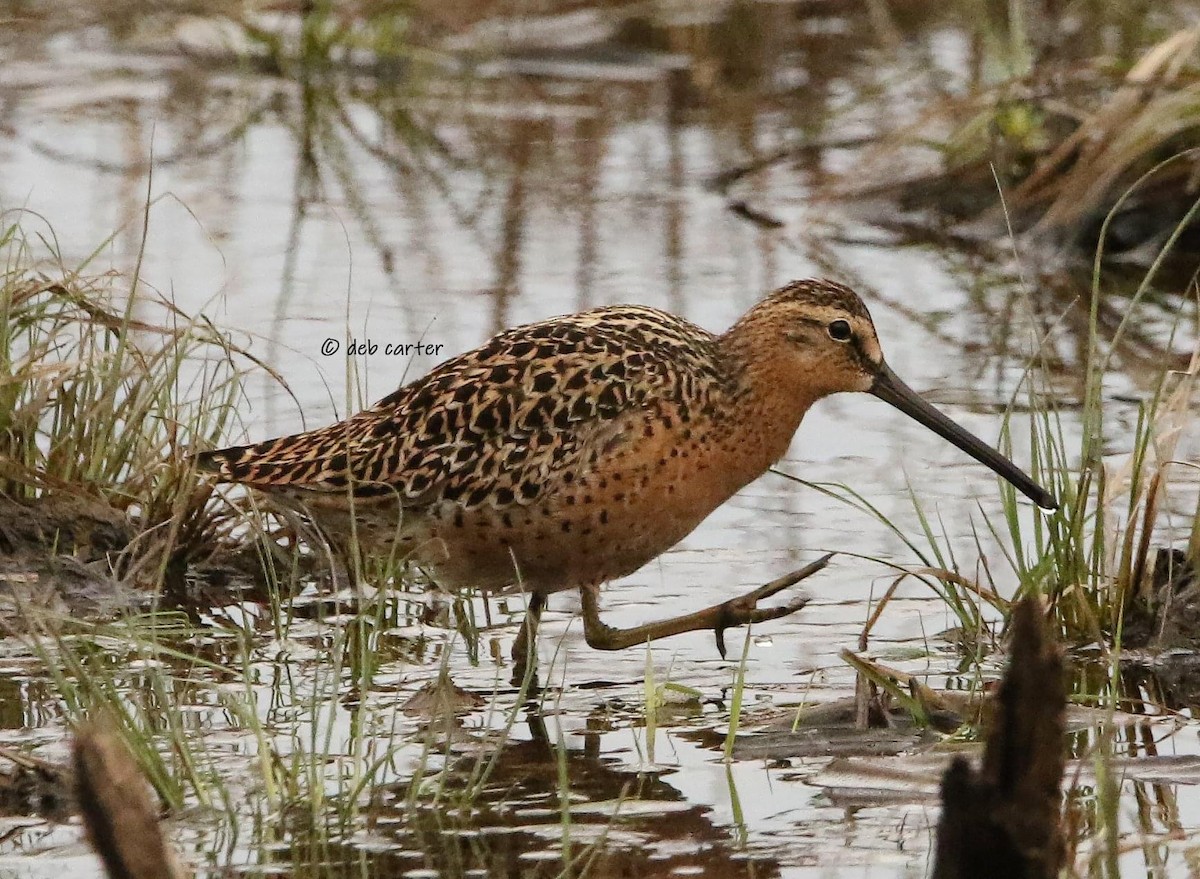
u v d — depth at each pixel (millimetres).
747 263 17984
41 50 24391
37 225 17766
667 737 9758
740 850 8312
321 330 15562
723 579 12133
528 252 18078
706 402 10977
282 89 23438
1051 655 6773
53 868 8031
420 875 8055
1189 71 18109
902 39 24344
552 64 24484
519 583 10742
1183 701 10164
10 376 11984
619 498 10734
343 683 10383
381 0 24344
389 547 10898
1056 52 20109
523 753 9531
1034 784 6840
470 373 10828
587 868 8047
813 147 20781
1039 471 11914
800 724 9828
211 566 12055
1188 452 13414
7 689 10055
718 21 24953
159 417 12172
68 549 11828
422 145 21641
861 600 11781
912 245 18953
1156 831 8414
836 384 11484
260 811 8648
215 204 19109
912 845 8352
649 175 20734
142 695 10039
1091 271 18062
